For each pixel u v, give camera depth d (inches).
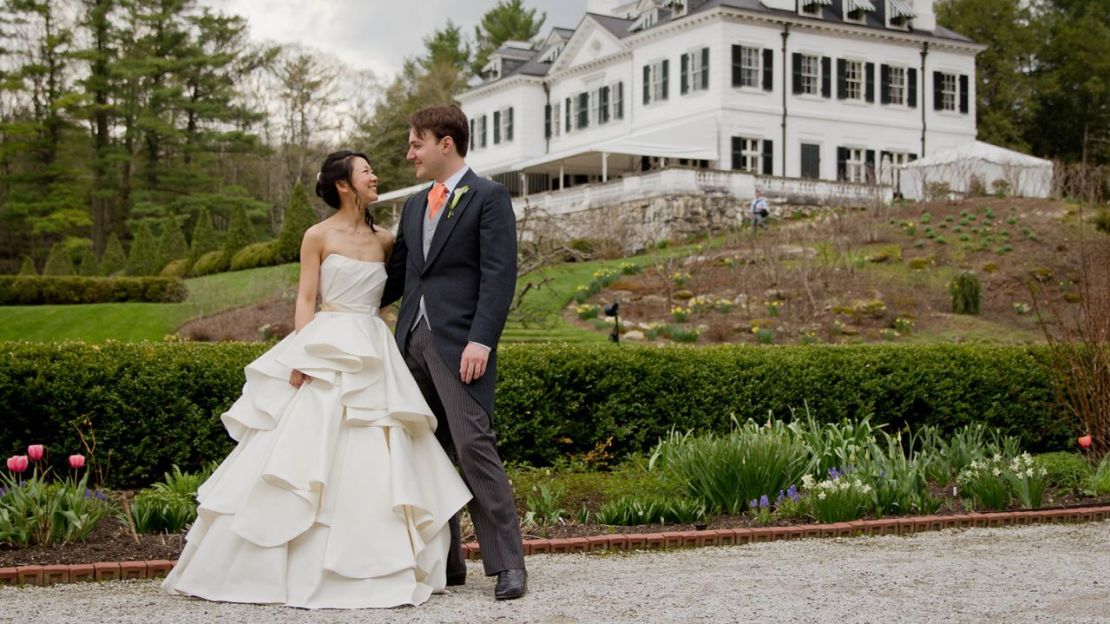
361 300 204.5
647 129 1617.9
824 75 1550.2
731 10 1471.5
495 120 1943.9
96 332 936.3
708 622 177.6
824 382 386.0
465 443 194.4
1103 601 198.2
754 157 1505.9
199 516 194.1
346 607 183.0
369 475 190.4
